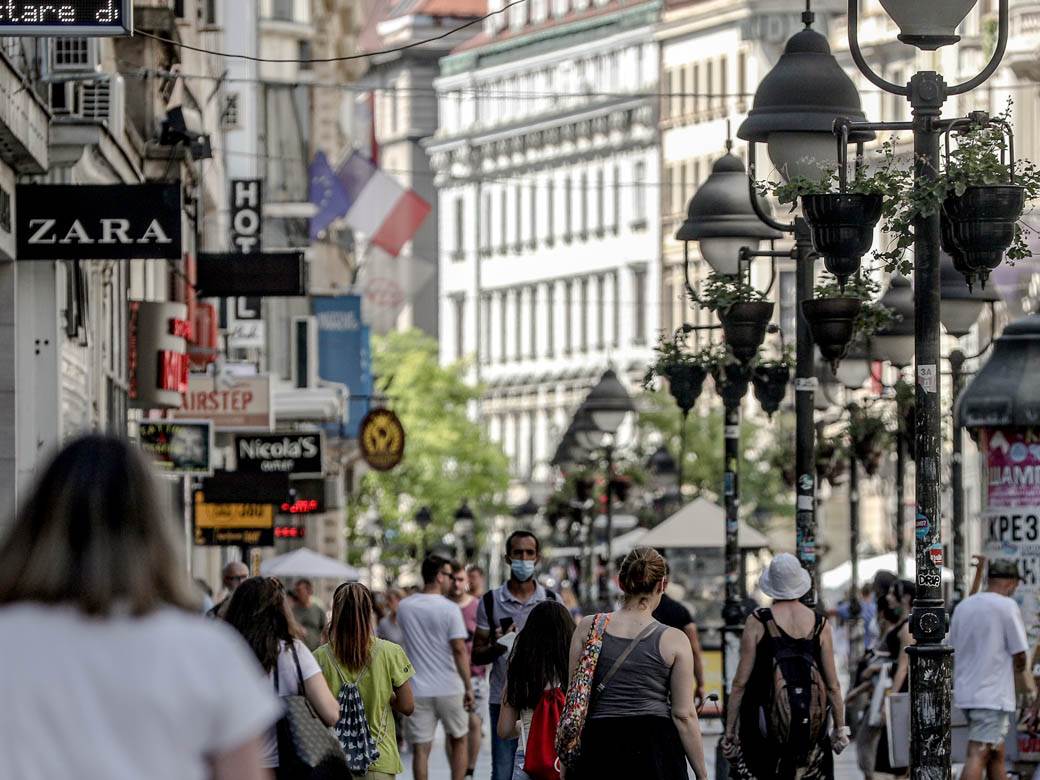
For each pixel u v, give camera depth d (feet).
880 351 201.67
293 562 294.25
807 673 114.21
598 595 403.34
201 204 301.43
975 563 177.99
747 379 177.06
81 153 176.14
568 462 444.96
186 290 251.80
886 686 163.02
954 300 188.14
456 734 158.61
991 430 155.43
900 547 261.44
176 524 45.06
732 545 175.94
